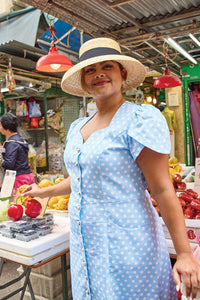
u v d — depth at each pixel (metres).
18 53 3.91
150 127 1.18
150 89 9.13
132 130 1.21
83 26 2.91
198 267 1.06
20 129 6.27
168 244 1.99
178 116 7.57
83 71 1.52
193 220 1.92
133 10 2.69
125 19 2.79
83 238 1.34
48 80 5.25
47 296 2.29
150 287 1.25
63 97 6.84
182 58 5.47
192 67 6.08
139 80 1.62
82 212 1.33
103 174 1.24
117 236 1.23
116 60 1.38
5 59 3.96
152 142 1.16
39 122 6.52
